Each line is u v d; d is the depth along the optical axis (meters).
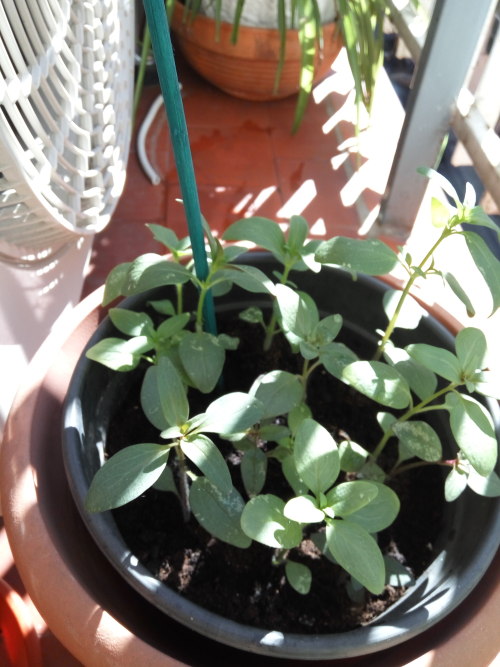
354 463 0.63
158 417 0.60
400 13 1.35
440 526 0.69
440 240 0.58
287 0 1.53
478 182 1.52
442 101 1.16
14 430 0.65
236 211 1.43
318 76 1.73
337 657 0.50
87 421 0.68
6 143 0.53
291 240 0.69
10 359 0.81
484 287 0.91
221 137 1.65
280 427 0.65
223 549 0.67
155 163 1.55
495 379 0.57
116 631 0.51
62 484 0.66
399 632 0.51
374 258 0.58
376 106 1.78
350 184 1.53
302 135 1.68
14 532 0.57
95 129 0.77
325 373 0.84
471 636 0.53
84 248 1.03
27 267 0.81
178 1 1.68
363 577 0.47
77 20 0.63
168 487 0.64
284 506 0.52
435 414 0.76
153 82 1.75
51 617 0.53
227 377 0.82
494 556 0.61
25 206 0.67
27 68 0.55
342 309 0.83
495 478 0.58
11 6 0.50
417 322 0.67
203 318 0.74
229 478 0.50
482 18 1.03
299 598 0.64
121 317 0.68
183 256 0.78
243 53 1.57
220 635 0.50
